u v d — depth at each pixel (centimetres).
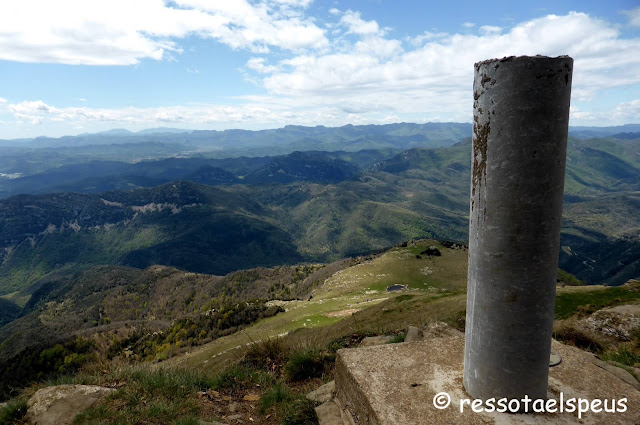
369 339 689
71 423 407
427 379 367
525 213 287
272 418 440
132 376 529
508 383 312
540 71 270
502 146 287
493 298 308
